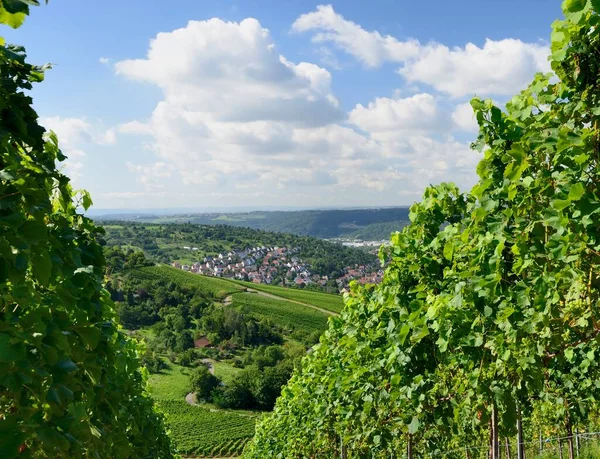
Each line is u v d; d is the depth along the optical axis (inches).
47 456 75.6
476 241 156.8
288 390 569.6
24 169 85.9
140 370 398.0
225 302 4623.5
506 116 137.9
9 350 67.4
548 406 328.2
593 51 106.7
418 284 213.2
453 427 210.4
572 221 112.3
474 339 166.4
